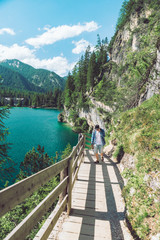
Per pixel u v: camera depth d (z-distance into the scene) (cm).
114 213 342
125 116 725
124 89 1226
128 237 277
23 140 4884
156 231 244
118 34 8631
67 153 2678
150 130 457
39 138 5147
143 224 269
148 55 752
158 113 512
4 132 803
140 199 310
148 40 764
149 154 372
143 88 1060
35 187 167
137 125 578
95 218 324
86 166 618
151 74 770
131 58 887
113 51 9006
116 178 509
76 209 350
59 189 258
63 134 5759
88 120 6188
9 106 818
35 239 228
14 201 126
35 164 2409
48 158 2514
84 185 466
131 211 308
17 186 129
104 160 684
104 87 6756
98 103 5909
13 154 3794
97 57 10300
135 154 454
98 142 637
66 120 8300
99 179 504
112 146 754
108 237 276
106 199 394
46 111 12588
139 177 356
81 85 9325
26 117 9219
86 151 843
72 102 8544
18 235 128
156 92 750
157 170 313
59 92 16588
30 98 17638
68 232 281
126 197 359
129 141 544
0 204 107
